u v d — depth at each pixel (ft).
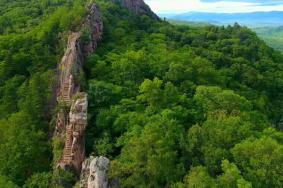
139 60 444.14
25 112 372.58
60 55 436.35
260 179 279.08
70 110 331.36
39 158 336.49
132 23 640.58
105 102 371.15
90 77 411.54
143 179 281.74
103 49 478.18
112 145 329.31
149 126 320.70
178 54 492.54
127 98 380.99
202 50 612.29
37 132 357.61
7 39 481.87
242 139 312.71
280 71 634.02
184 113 361.51
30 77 424.87
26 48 462.19
